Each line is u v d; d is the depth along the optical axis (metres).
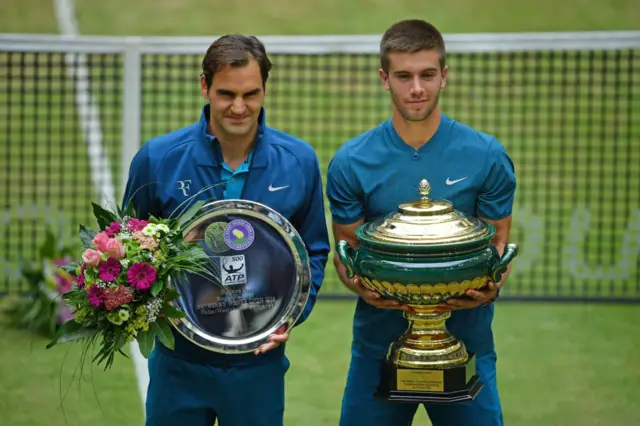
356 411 10.59
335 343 17.11
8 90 20.03
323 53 18.03
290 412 14.36
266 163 9.84
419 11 40.84
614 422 13.97
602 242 21.83
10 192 24.00
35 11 40.66
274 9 41.19
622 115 29.62
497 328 17.78
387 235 9.34
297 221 10.14
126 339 9.14
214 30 39.19
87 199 23.02
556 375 15.72
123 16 40.34
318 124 28.66
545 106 30.33
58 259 16.98
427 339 9.74
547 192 21.41
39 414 14.16
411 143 10.16
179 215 9.51
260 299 9.70
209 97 9.54
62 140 20.41
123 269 9.00
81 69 30.53
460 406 10.29
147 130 27.42
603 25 39.12
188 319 9.55
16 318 17.42
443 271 9.18
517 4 41.28
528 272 21.00
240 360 9.76
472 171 10.14
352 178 10.30
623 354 16.59
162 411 9.95
